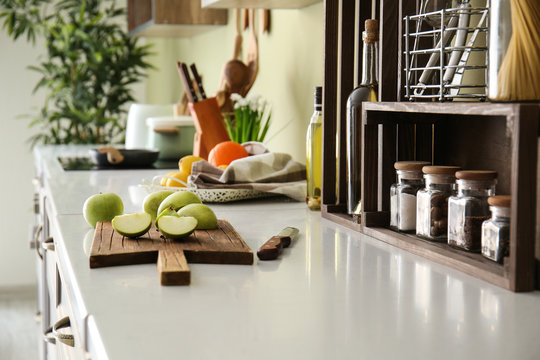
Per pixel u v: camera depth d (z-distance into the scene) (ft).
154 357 1.94
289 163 5.51
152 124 8.27
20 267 16.07
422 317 2.33
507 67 2.76
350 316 2.33
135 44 14.80
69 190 5.69
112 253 3.07
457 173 3.14
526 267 2.63
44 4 15.23
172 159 8.31
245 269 3.03
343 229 4.05
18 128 15.64
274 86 7.73
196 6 9.71
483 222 3.02
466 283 2.77
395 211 3.71
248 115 6.81
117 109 14.23
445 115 4.05
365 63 4.18
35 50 15.53
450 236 3.22
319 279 2.84
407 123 3.93
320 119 4.78
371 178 3.88
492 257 2.92
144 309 2.41
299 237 3.79
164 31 10.96
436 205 3.37
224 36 9.98
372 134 3.85
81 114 13.79
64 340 3.17
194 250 3.14
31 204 15.93
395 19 3.81
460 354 1.97
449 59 3.66
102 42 13.99
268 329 2.19
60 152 9.75
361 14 4.51
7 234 15.90
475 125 3.80
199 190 4.98
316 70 6.50
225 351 1.99
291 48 7.14
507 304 2.48
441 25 3.28
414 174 3.63
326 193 4.49
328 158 4.48
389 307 2.45
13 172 15.75
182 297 2.57
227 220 4.35
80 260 3.19
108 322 2.26
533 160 2.57
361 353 1.98
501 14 2.77
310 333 2.15
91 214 3.97
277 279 2.85
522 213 2.60
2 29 15.25
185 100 9.86
